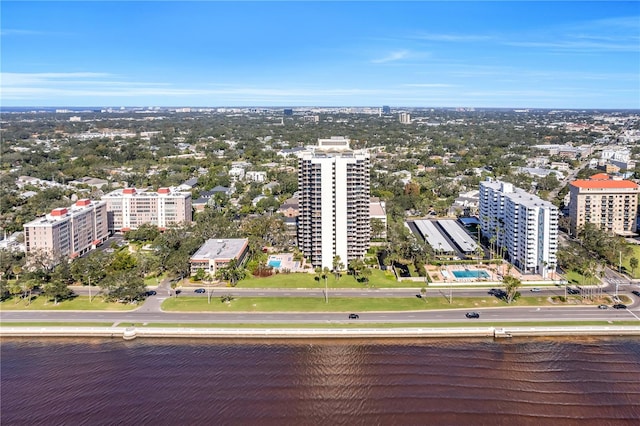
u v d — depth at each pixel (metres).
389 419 148.62
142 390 163.50
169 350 190.12
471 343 194.12
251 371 174.25
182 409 153.38
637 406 155.12
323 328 199.88
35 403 157.50
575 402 156.75
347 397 158.88
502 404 155.50
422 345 192.62
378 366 177.25
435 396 159.38
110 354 187.25
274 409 153.25
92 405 156.00
